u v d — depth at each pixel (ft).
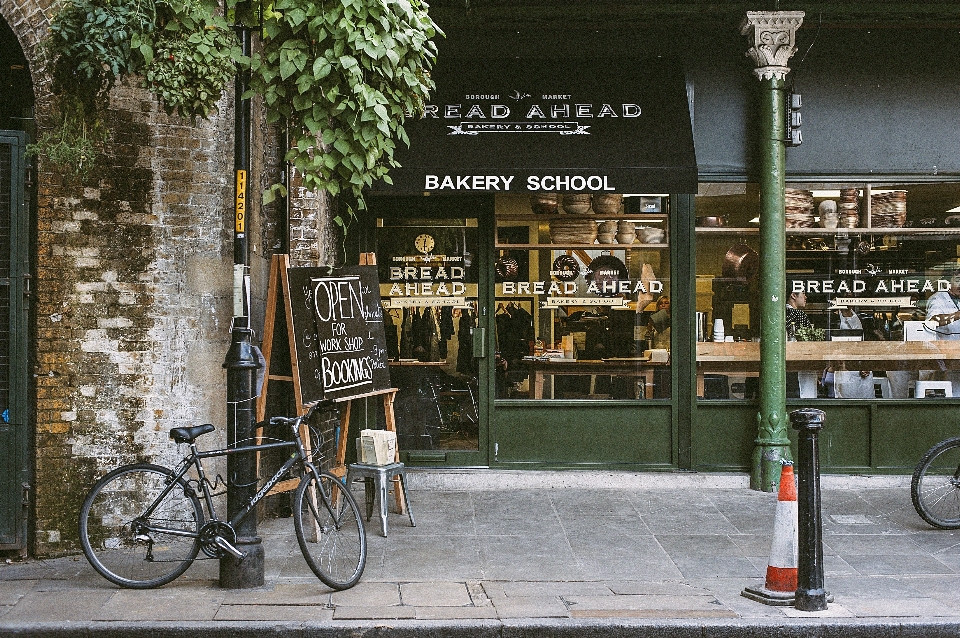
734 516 24.56
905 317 28.96
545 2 26.78
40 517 21.01
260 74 18.49
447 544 21.84
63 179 21.16
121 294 21.68
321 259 26.32
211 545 18.22
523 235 28.81
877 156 28.45
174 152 22.25
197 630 15.81
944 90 28.37
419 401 28.76
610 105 27.71
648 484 27.81
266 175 25.89
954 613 16.80
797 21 26.91
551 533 22.89
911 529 23.50
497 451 28.50
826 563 20.43
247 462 18.54
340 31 18.15
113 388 21.63
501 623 16.06
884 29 28.35
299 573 19.45
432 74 28.14
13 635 15.72
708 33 28.32
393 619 16.37
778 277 27.35
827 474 28.27
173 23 17.88
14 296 20.90
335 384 22.86
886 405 28.35
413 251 28.81
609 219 28.73
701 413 28.40
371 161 18.99
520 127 27.25
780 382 27.40
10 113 22.07
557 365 28.76
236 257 18.98
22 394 20.95
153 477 21.68
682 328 28.43
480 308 28.73
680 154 26.76
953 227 28.94
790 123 27.22
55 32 18.02
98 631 15.75
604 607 17.12
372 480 23.99
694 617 16.52
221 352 22.95
